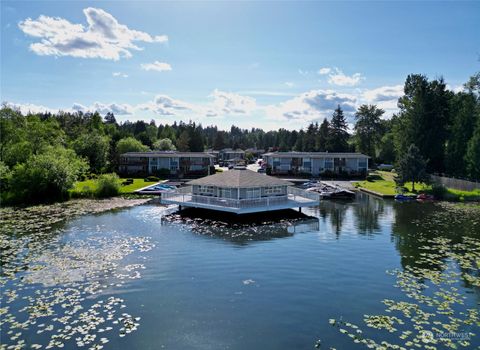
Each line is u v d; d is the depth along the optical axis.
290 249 25.17
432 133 70.75
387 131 119.25
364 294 17.45
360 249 25.25
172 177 82.00
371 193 58.00
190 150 141.25
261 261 22.47
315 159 86.75
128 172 85.38
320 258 23.16
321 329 14.15
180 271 20.59
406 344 12.95
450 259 22.97
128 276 19.70
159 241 27.14
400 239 28.06
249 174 42.06
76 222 34.03
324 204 46.81
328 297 17.14
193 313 15.45
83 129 103.12
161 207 42.97
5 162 54.09
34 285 18.27
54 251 24.23
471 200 50.03
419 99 72.38
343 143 117.56
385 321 14.70
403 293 17.55
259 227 32.28
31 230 30.53
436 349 12.64
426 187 59.50
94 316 15.02
